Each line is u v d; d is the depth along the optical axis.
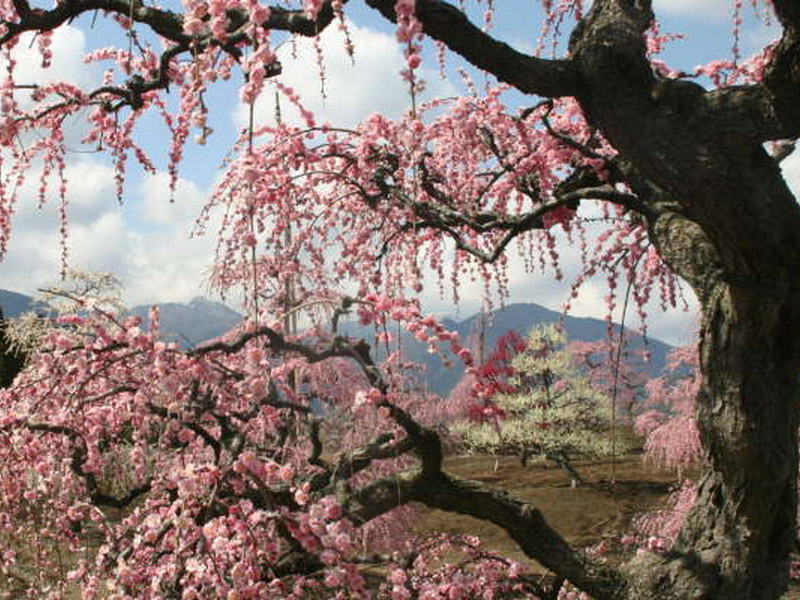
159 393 4.61
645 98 3.68
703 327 4.55
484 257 4.82
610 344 6.31
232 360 5.16
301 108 4.86
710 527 4.59
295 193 5.50
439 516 12.43
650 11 4.12
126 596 3.90
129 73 4.60
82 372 4.52
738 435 4.38
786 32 3.29
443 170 5.72
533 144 5.35
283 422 5.56
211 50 3.32
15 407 5.00
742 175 3.62
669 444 11.55
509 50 3.75
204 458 5.63
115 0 3.91
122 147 4.86
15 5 3.69
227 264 5.50
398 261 5.54
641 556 4.77
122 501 5.33
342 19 2.77
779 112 3.40
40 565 5.20
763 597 4.51
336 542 3.75
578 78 3.80
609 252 6.20
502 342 15.30
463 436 15.49
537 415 15.59
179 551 3.71
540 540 4.67
